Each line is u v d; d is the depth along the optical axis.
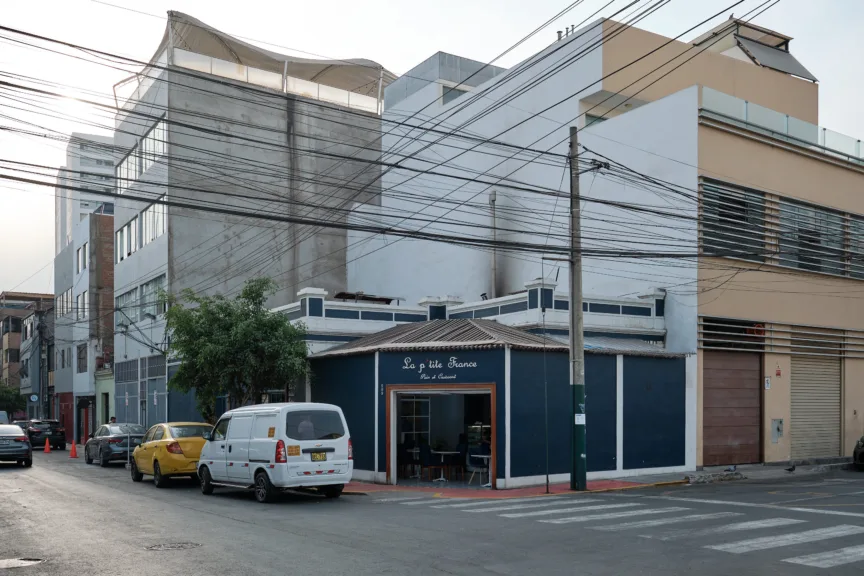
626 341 24.27
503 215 32.31
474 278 33.31
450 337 21.48
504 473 19.47
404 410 22.77
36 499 17.17
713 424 24.70
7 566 9.56
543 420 20.41
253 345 23.27
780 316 26.92
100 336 50.25
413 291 36.66
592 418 21.56
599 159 28.03
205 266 36.75
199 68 37.72
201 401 24.64
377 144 42.25
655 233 25.88
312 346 24.84
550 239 29.94
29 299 85.12
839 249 29.47
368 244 39.88
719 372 25.09
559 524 12.53
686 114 25.17
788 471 24.81
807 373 27.92
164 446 20.16
